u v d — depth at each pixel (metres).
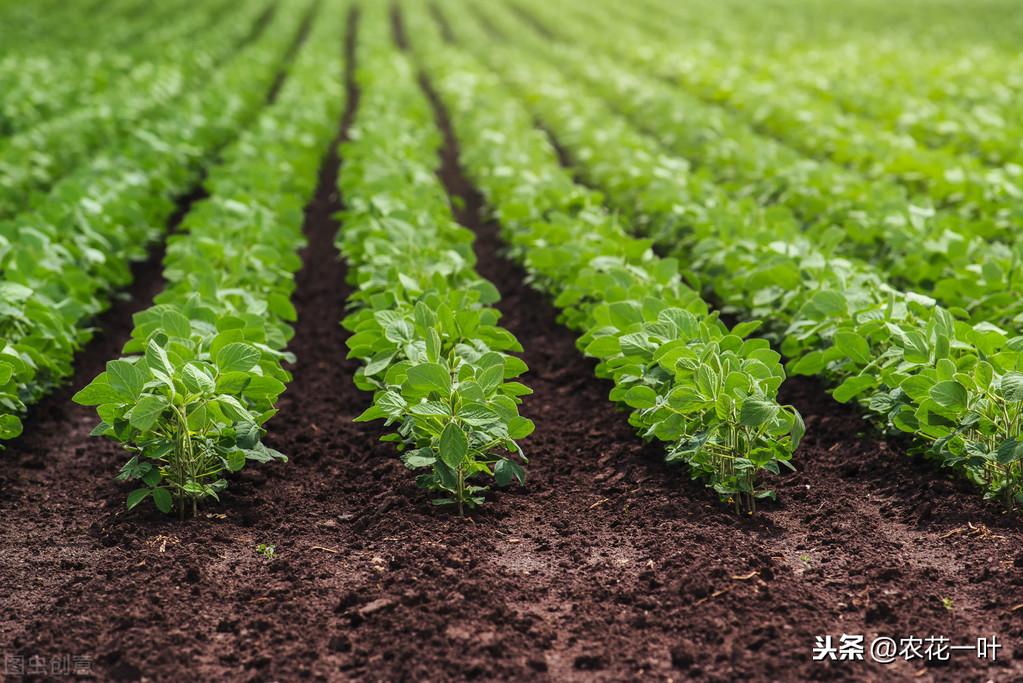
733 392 3.37
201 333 3.66
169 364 3.32
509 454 3.77
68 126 6.71
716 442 3.44
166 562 3.31
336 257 5.32
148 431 3.42
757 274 4.21
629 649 3.06
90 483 3.67
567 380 4.21
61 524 3.49
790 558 3.31
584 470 3.71
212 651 3.07
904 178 5.72
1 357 3.61
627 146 6.47
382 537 3.40
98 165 5.44
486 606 3.16
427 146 6.79
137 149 5.91
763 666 3.01
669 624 3.11
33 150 6.18
